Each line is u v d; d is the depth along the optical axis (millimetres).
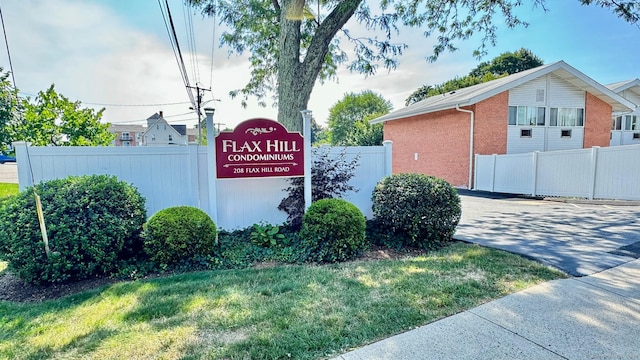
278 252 4598
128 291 3338
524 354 2215
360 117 42031
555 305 2936
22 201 3604
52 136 8367
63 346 2369
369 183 6332
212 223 4395
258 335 2473
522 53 29078
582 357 2178
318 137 52438
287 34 6176
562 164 9859
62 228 3502
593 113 14023
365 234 4805
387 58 7652
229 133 4934
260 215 5660
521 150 13109
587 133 13984
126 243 4016
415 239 4934
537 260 4227
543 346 2305
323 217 4453
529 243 5066
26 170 4395
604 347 2283
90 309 2969
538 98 13227
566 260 4203
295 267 4094
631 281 3496
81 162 4680
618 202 8641
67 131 8727
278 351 2270
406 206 4875
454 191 5117
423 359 2176
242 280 3625
